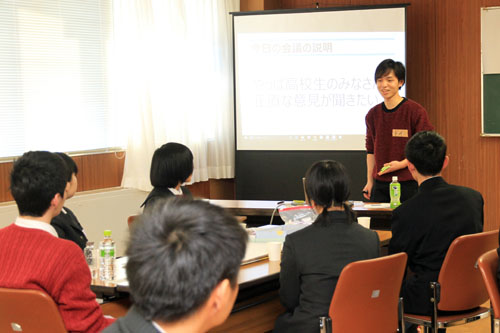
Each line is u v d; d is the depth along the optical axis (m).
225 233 0.89
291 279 2.45
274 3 6.54
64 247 1.89
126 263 0.90
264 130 6.16
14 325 1.93
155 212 0.92
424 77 6.07
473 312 2.88
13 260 1.89
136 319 0.89
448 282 2.73
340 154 6.04
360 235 2.46
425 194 2.85
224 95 6.21
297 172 6.13
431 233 2.80
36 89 4.66
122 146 5.34
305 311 2.40
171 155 3.08
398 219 2.88
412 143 2.88
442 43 5.96
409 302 2.84
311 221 3.25
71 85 4.91
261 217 4.04
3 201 4.41
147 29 5.30
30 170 1.94
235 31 6.13
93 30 5.06
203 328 0.91
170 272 0.85
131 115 5.25
